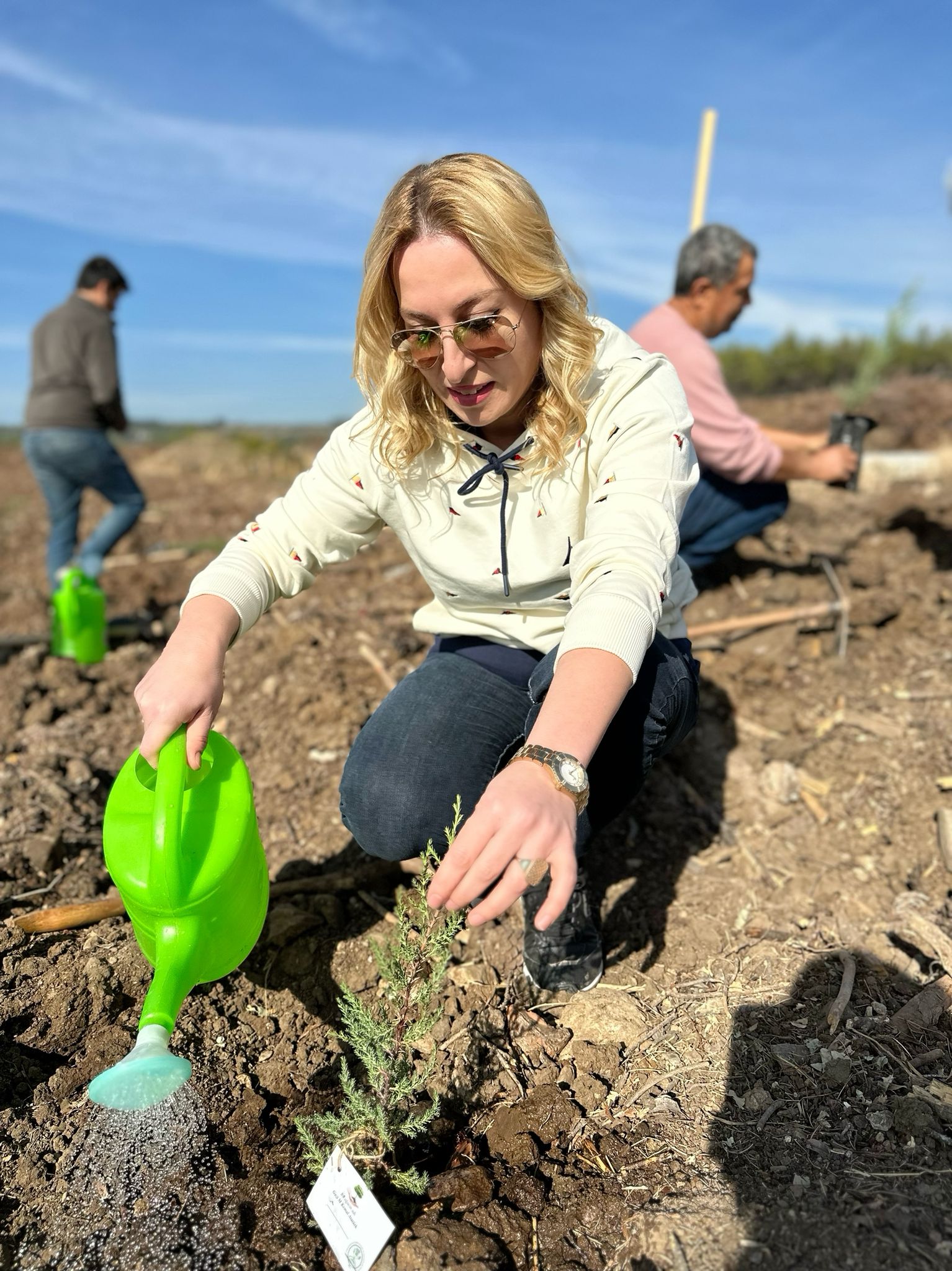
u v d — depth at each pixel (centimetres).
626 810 251
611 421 153
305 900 213
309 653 348
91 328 434
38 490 1168
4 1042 174
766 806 251
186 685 147
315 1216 144
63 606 372
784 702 295
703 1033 179
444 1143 162
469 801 175
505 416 162
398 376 155
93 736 316
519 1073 173
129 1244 142
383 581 456
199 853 144
